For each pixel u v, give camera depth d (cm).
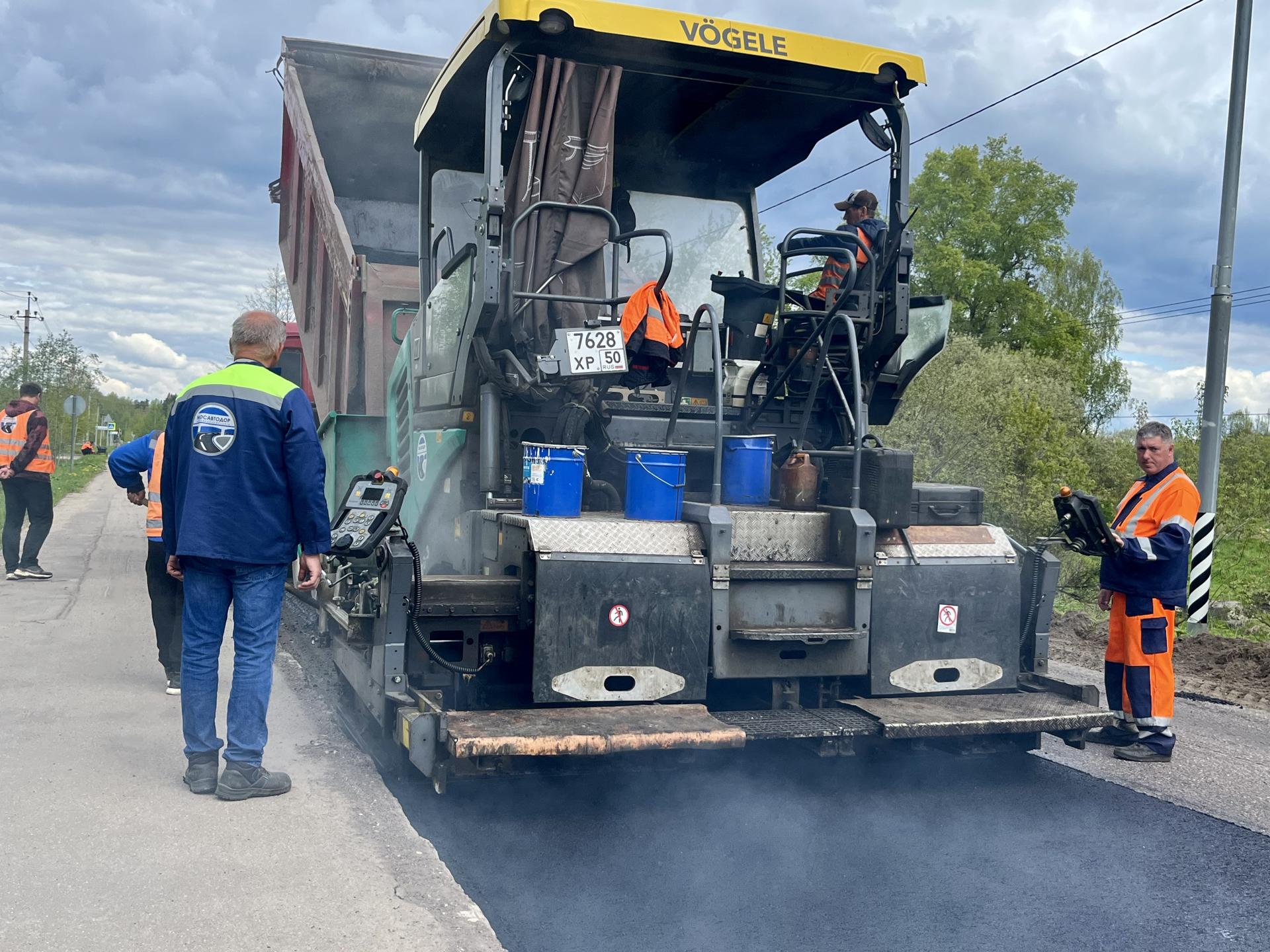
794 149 672
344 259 808
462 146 636
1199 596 1040
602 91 511
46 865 338
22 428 995
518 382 486
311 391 970
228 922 304
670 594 440
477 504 522
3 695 557
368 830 385
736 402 568
